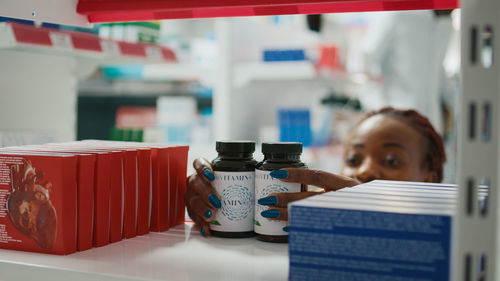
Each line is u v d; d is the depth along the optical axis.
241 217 1.01
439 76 3.13
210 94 3.64
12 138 1.38
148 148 1.06
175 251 0.92
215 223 1.03
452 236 0.61
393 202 0.70
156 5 1.01
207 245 0.97
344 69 2.98
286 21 2.88
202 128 3.01
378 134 1.40
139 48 1.55
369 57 3.13
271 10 1.00
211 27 3.48
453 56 3.62
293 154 0.96
